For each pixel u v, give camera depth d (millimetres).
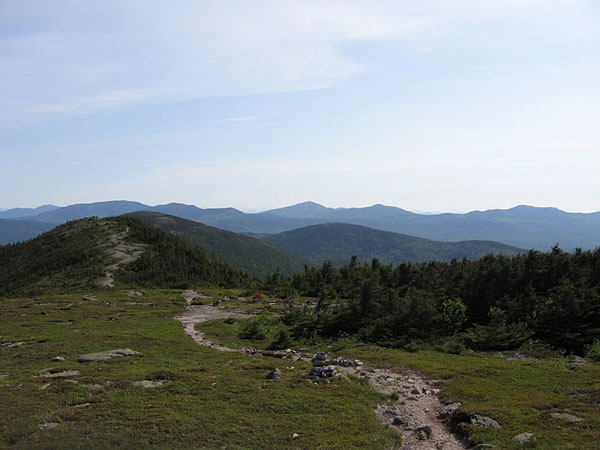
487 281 68188
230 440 21641
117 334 56656
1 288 145000
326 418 25141
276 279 150250
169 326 67688
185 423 23453
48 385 29766
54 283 140375
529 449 19016
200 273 168750
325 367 35719
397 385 33094
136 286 139750
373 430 23484
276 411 26266
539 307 55750
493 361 41375
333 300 100000
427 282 81375
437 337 56094
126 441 20969
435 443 21672
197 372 35625
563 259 66000
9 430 21625
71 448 20109
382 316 61938
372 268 119375
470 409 24797
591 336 49094
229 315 85750
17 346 47469
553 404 24891
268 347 53656
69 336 54125
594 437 19656
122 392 28766
